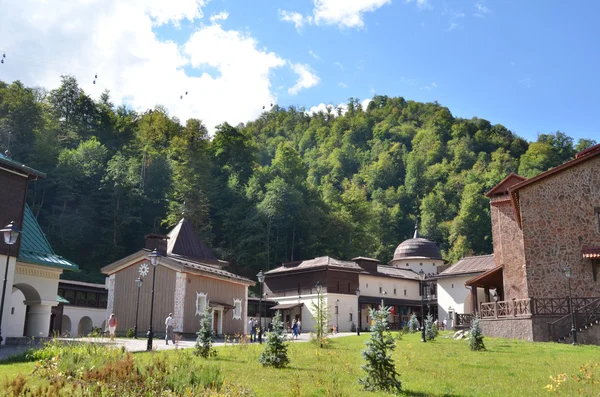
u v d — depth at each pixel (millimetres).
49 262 29578
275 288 69375
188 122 110750
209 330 21828
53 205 77562
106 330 39281
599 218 30969
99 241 78438
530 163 143625
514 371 18406
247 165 108438
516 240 39438
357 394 13758
